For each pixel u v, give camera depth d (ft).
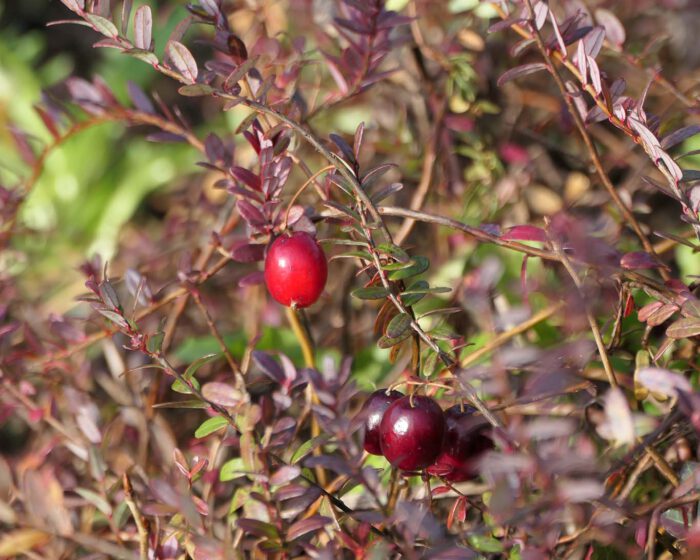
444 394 1.49
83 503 1.53
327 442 1.45
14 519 1.43
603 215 1.74
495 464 1.27
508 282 1.73
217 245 1.63
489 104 1.88
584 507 1.44
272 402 1.53
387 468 1.51
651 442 1.41
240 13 1.94
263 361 1.47
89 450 1.50
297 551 1.46
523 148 1.95
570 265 1.42
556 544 1.39
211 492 1.48
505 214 1.87
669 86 1.65
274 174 1.44
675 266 1.85
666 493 1.49
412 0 1.85
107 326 1.70
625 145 1.94
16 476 1.60
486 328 1.69
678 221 1.93
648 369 1.30
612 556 1.46
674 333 1.39
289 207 1.40
